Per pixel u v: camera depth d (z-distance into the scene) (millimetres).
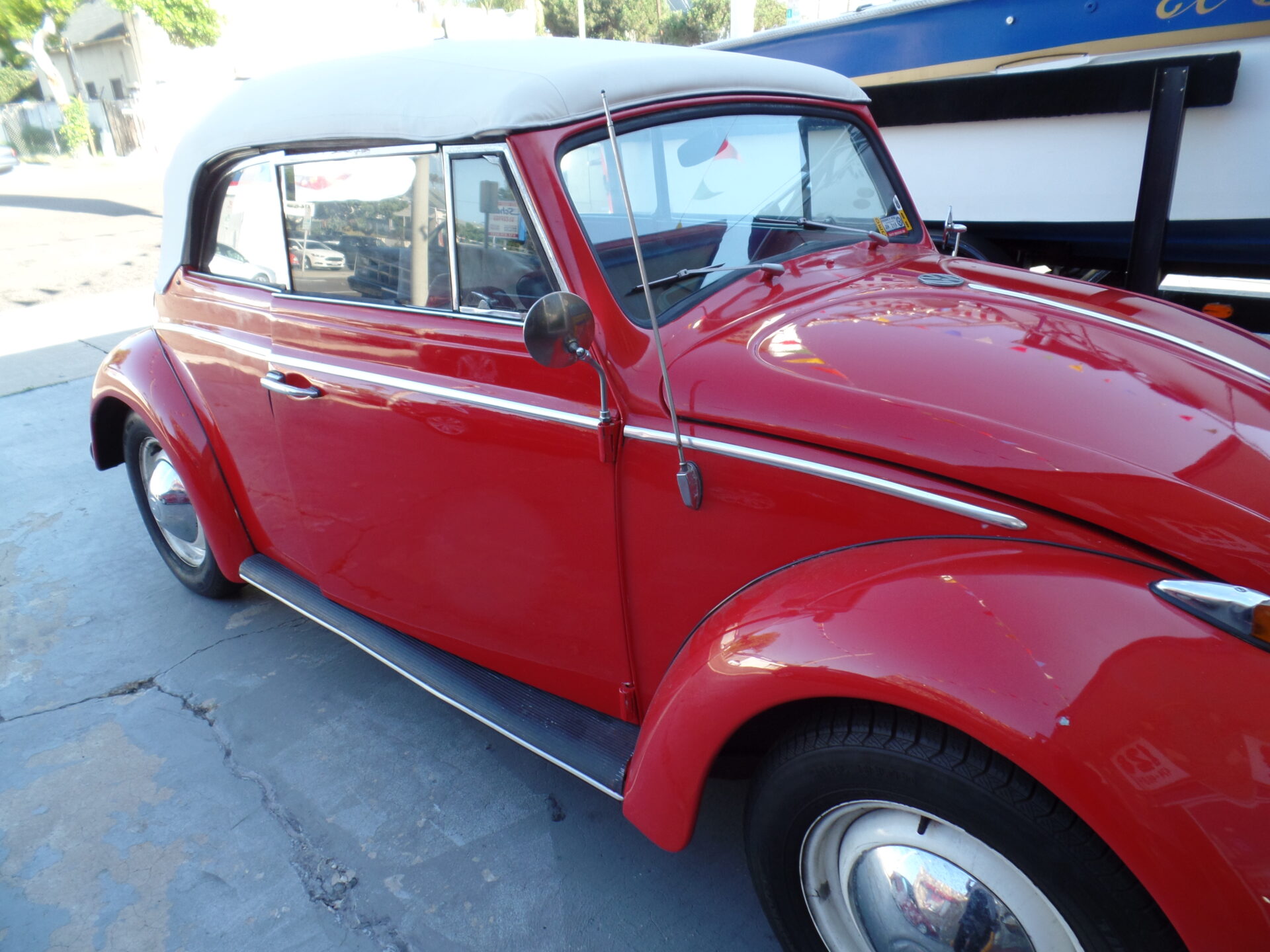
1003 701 1223
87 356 7270
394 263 2098
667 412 1674
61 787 2529
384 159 2025
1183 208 3949
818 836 1556
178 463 2939
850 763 1421
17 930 2080
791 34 5066
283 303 2416
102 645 3256
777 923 1687
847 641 1372
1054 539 1380
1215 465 1450
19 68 33281
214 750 2654
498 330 1905
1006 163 4289
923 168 4586
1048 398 1556
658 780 1685
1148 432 1502
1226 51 3646
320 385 2271
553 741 2012
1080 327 1905
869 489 1489
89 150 30531
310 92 2230
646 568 1797
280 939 2012
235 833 2330
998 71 4242
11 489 4742
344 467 2330
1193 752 1139
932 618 1323
